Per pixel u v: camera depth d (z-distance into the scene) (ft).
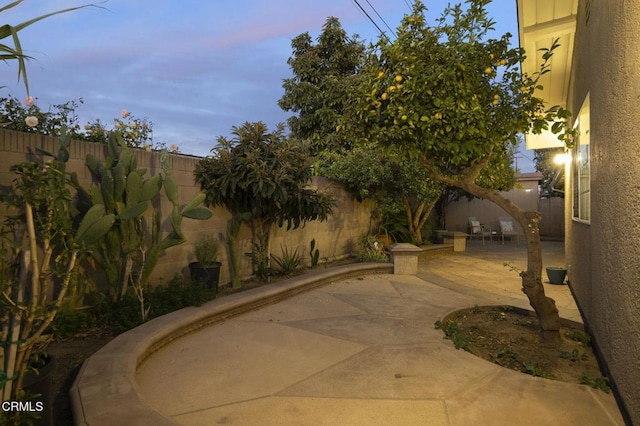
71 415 9.42
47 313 7.75
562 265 35.63
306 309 19.36
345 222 35.29
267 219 24.49
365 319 17.90
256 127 22.65
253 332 15.76
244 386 11.23
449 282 27.32
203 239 22.00
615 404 10.55
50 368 8.14
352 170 33.30
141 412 8.60
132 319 15.24
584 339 15.57
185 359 13.00
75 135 19.99
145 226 18.76
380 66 17.15
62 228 8.36
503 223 60.23
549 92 26.58
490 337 16.19
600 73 13.00
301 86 45.83
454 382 11.67
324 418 9.67
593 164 14.48
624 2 9.77
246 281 24.07
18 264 8.05
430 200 38.09
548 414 10.00
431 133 15.70
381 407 10.20
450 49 15.67
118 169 15.99
